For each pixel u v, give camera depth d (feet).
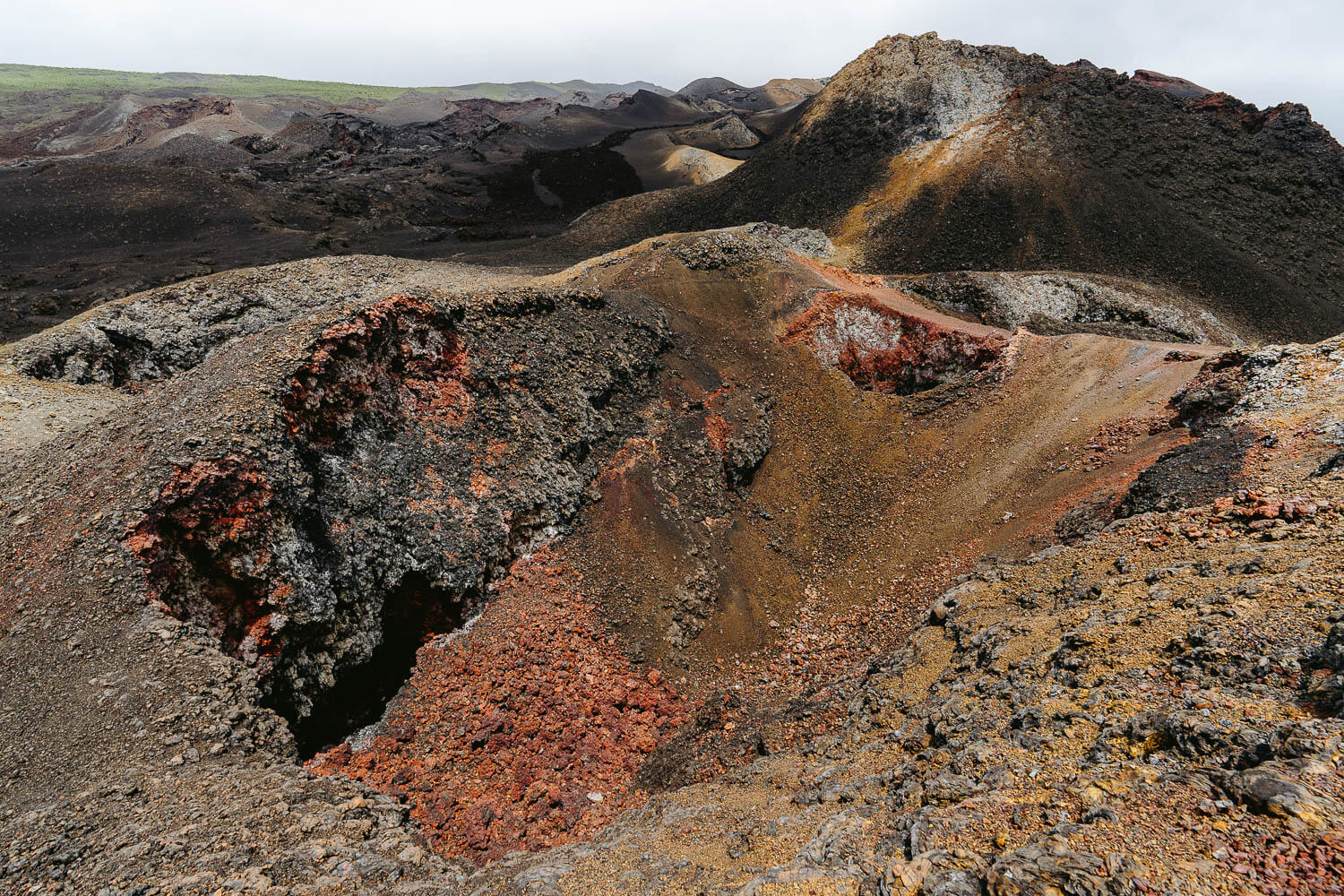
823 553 122.93
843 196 324.80
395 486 88.22
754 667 101.86
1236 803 26.35
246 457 73.82
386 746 74.33
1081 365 130.41
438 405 98.84
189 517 69.36
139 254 297.53
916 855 31.89
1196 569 51.75
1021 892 25.99
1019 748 39.29
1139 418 108.27
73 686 58.44
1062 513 98.02
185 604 67.87
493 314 113.70
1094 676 43.09
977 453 126.21
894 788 42.73
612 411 121.60
